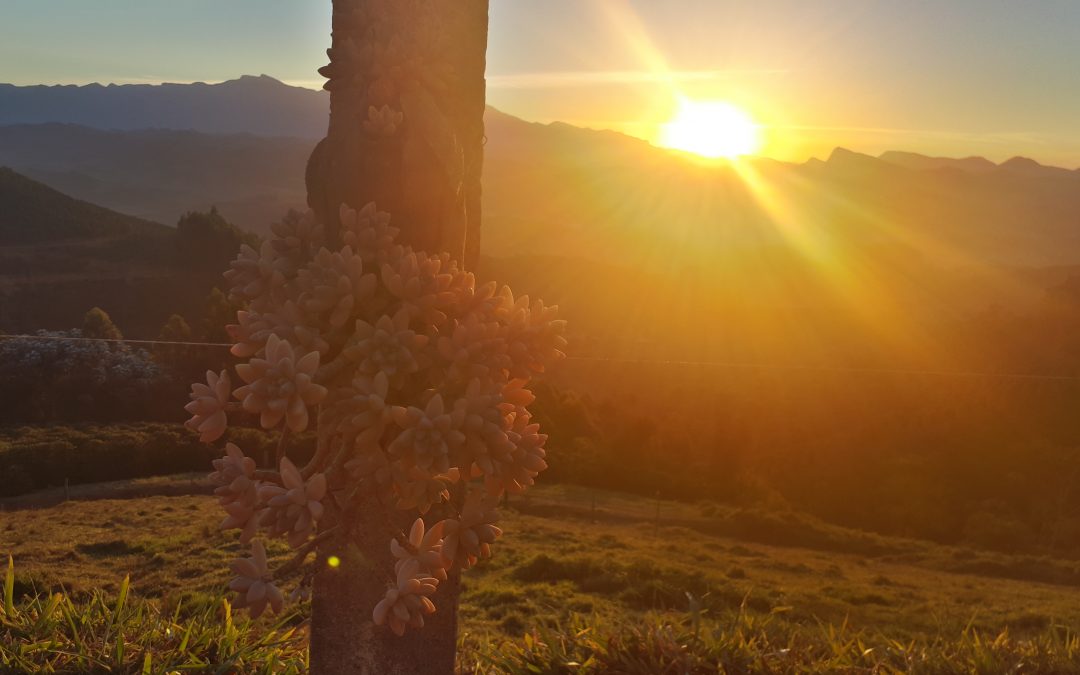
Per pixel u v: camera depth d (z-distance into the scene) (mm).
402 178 2059
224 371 1559
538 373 1822
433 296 1744
